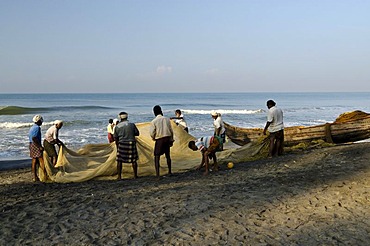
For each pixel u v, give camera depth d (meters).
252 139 16.53
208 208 7.32
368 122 15.50
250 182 9.39
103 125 33.28
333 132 15.90
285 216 6.73
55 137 11.50
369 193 7.86
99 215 7.19
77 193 9.03
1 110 49.47
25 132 28.25
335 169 10.34
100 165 11.26
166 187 9.27
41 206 7.94
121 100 116.31
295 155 13.22
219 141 10.82
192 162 12.80
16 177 12.59
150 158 12.02
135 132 10.81
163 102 100.44
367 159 11.44
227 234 6.00
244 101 109.75
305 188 8.52
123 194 8.69
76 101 105.94
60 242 5.96
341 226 6.17
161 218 6.84
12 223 6.89
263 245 5.56
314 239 5.71
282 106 75.94
